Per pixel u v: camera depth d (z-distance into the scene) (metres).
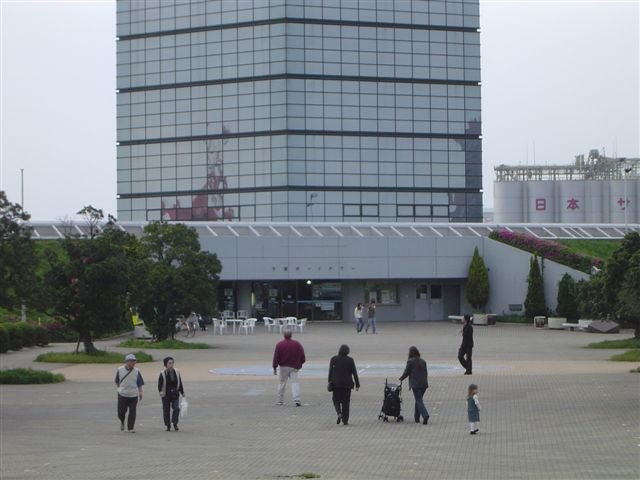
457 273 81.31
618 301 49.00
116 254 44.88
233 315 77.06
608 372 36.84
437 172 117.44
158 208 117.81
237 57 114.75
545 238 83.75
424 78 117.19
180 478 17.53
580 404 27.89
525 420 25.03
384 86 115.88
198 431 23.98
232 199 114.56
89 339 45.50
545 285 75.69
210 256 55.03
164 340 54.56
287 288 81.00
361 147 114.81
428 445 21.36
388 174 115.69
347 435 23.03
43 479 17.69
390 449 20.83
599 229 87.06
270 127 113.00
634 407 27.16
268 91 113.19
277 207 112.25
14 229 34.44
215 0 115.69
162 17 118.06
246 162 114.00
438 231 83.06
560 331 67.44
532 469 18.17
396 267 80.31
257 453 20.47
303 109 113.19
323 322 80.75
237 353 49.75
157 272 53.25
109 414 27.31
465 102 118.56
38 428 24.72
